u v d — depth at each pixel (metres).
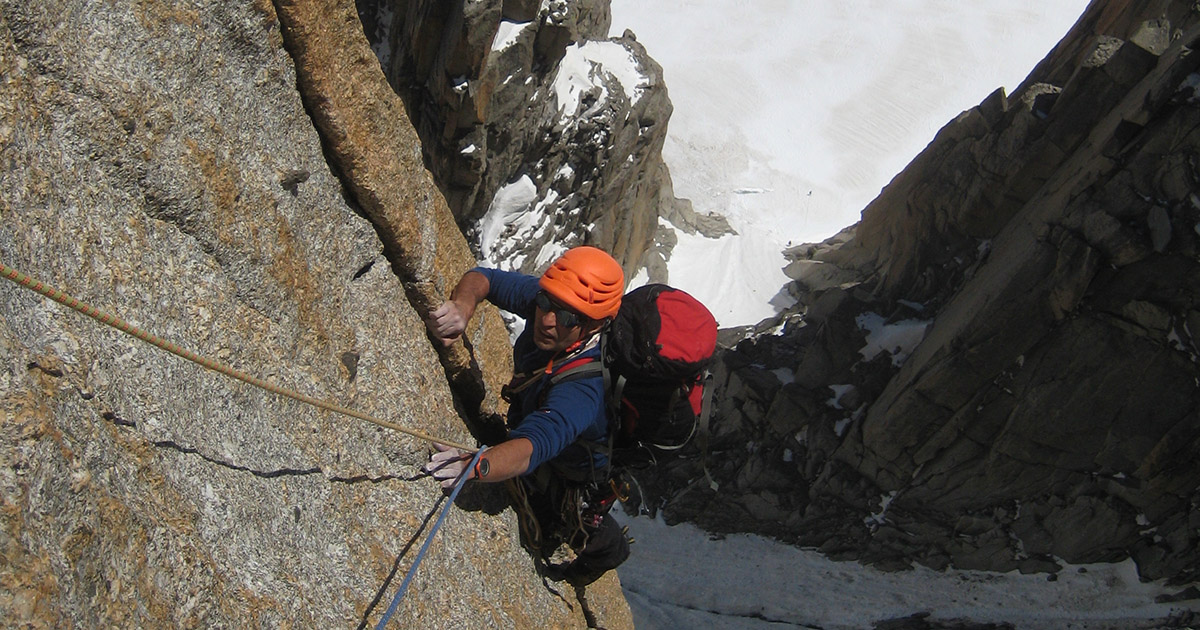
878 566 18.98
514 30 18.50
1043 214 16.97
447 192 19.86
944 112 47.25
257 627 2.56
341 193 3.57
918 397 17.48
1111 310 15.95
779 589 18.84
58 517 1.91
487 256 20.72
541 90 19.92
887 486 18.70
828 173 43.00
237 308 2.92
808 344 21.20
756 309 26.12
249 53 3.07
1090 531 17.58
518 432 3.50
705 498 20.25
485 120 18.78
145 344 2.47
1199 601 17.28
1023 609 17.95
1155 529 17.30
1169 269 15.41
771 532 19.86
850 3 52.69
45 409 1.96
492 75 18.30
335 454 3.34
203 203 2.79
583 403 3.57
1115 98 17.44
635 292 3.70
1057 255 16.06
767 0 52.22
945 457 17.83
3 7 2.18
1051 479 17.45
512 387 3.91
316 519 3.11
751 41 49.75
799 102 46.28
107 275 2.39
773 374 20.59
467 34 17.50
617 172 22.05
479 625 3.91
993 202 18.97
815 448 19.31
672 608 18.67
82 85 2.41
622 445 3.88
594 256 3.54
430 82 18.78
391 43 19.70
